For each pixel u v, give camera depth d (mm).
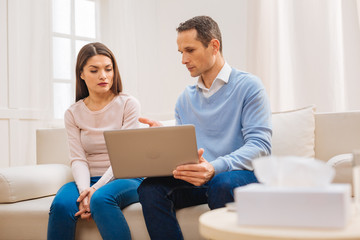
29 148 3424
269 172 993
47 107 3527
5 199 2039
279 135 2107
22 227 1970
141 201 1699
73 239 1832
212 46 1956
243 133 1855
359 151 1002
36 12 3512
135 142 1631
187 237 1725
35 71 3484
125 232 1752
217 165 1676
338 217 882
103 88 2170
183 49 1970
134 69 3951
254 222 944
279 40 3203
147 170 1661
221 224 986
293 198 916
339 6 2932
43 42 3539
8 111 3312
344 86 2832
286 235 854
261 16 3254
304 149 2072
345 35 2777
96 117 2199
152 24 4098
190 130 1573
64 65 3730
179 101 2121
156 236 1666
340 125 2074
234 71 1985
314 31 3006
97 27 3969
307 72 3037
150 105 4047
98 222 1754
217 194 1595
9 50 3348
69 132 2230
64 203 1837
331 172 955
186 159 1614
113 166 1679
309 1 3023
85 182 2002
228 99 1918
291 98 3174
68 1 3773
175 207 1774
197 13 3854
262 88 1888
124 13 3928
